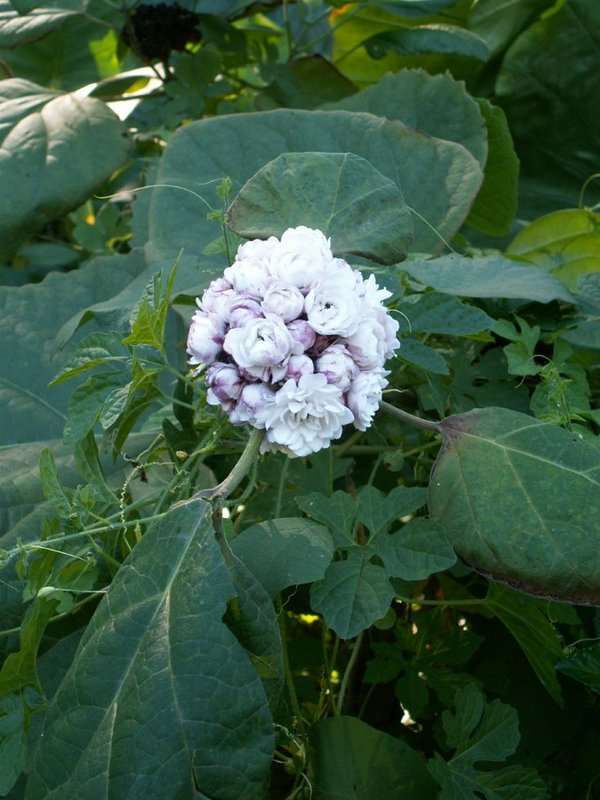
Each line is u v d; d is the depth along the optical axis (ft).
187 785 0.87
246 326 0.95
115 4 2.26
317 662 1.44
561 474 1.08
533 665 1.34
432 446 1.41
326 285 0.99
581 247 1.70
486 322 1.20
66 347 1.63
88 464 1.12
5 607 1.21
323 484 1.28
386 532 1.11
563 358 1.41
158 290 1.05
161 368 1.10
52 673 1.20
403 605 1.49
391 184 1.24
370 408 0.98
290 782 1.38
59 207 1.99
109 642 0.93
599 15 2.34
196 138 1.71
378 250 1.21
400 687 1.34
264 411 0.95
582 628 1.35
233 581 0.96
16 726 1.05
